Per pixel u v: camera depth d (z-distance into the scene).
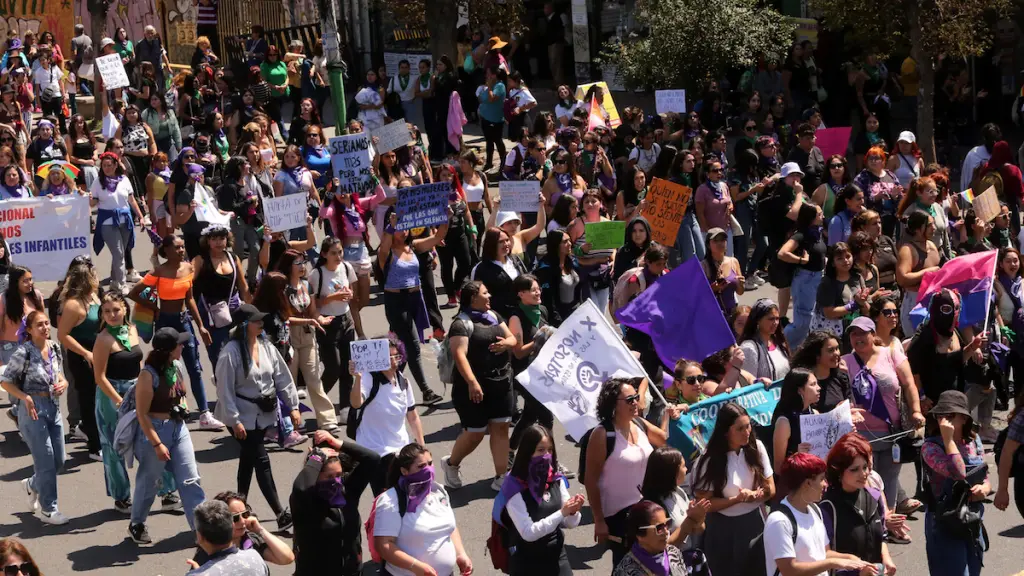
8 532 10.12
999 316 12.28
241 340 9.72
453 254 15.58
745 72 24.80
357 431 9.61
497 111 22.66
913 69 26.80
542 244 16.30
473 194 16.75
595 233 13.13
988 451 11.40
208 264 12.12
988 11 25.66
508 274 11.89
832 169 15.92
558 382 8.95
